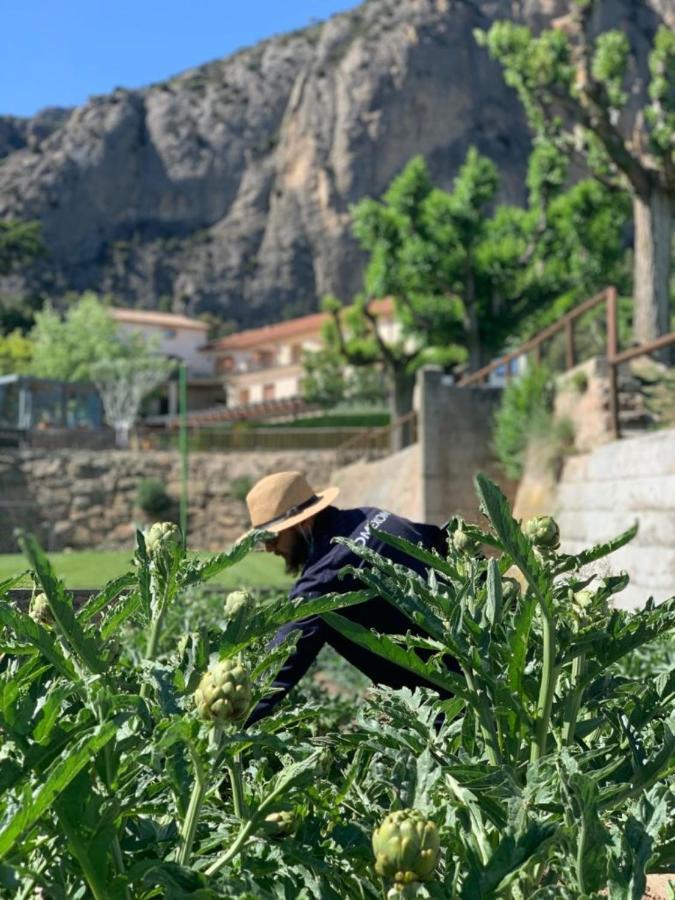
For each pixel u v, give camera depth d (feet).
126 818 3.34
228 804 4.09
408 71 363.56
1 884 2.60
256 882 3.34
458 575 4.07
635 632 3.83
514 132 371.15
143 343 256.32
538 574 3.49
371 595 3.64
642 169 75.00
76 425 161.17
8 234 323.57
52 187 400.06
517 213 109.40
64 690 2.83
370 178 367.86
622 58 74.64
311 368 199.31
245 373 260.21
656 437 33.37
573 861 3.05
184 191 408.26
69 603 3.29
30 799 2.52
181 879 2.92
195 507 122.11
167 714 3.22
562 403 45.83
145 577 3.68
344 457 121.29
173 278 391.86
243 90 419.33
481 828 3.39
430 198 104.73
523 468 46.60
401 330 115.75
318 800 3.82
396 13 376.89
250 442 127.85
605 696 4.09
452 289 106.22
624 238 260.42
